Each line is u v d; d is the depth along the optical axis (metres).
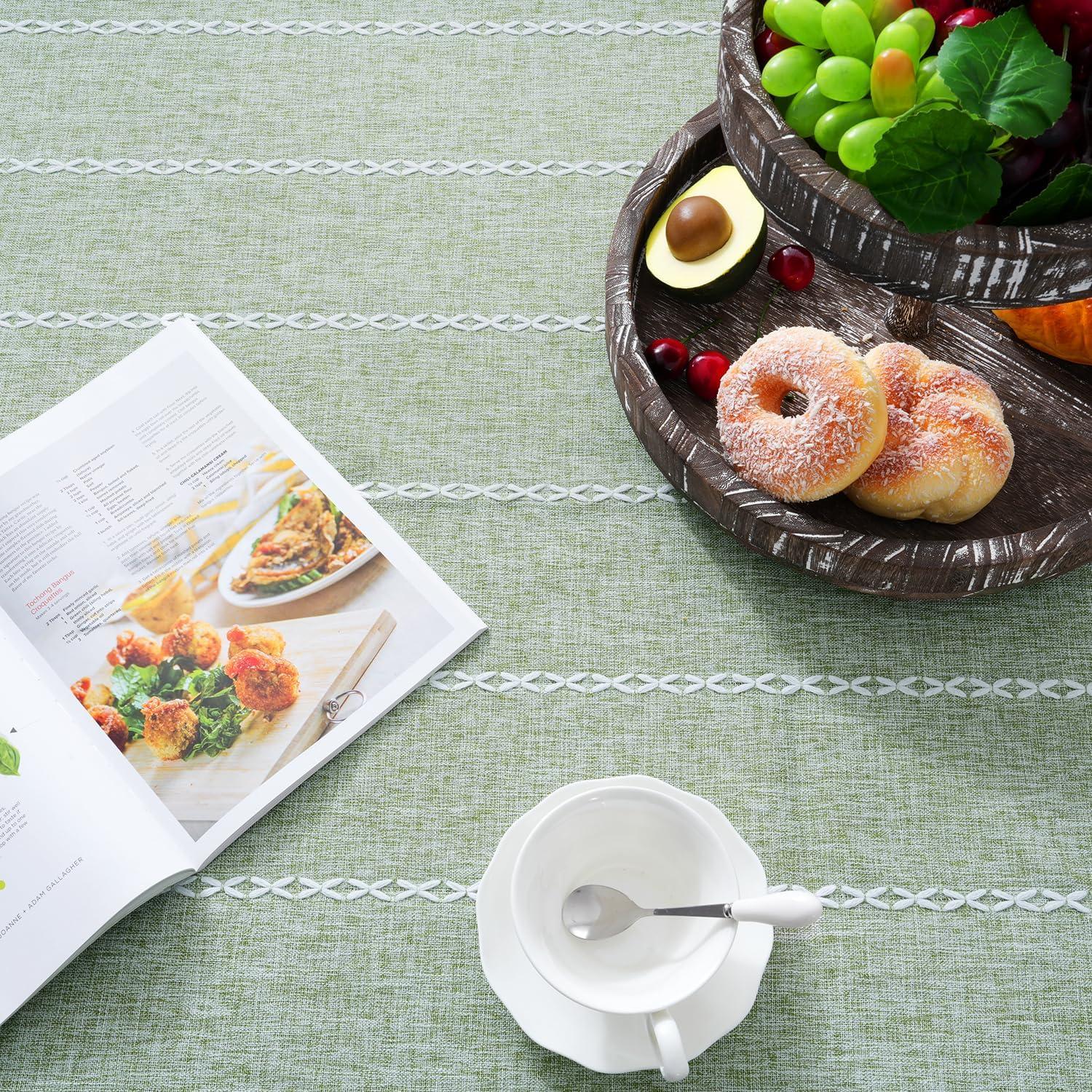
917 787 1.06
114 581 1.11
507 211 1.20
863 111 0.98
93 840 1.04
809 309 1.14
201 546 1.12
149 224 1.20
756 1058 1.02
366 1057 1.02
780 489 1.05
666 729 1.08
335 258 1.19
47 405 1.16
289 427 1.15
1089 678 1.08
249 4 1.26
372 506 1.13
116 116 1.24
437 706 1.08
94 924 1.03
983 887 1.04
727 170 1.14
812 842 1.05
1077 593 1.09
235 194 1.21
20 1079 1.02
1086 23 0.96
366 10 1.26
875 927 1.04
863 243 0.97
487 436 1.14
